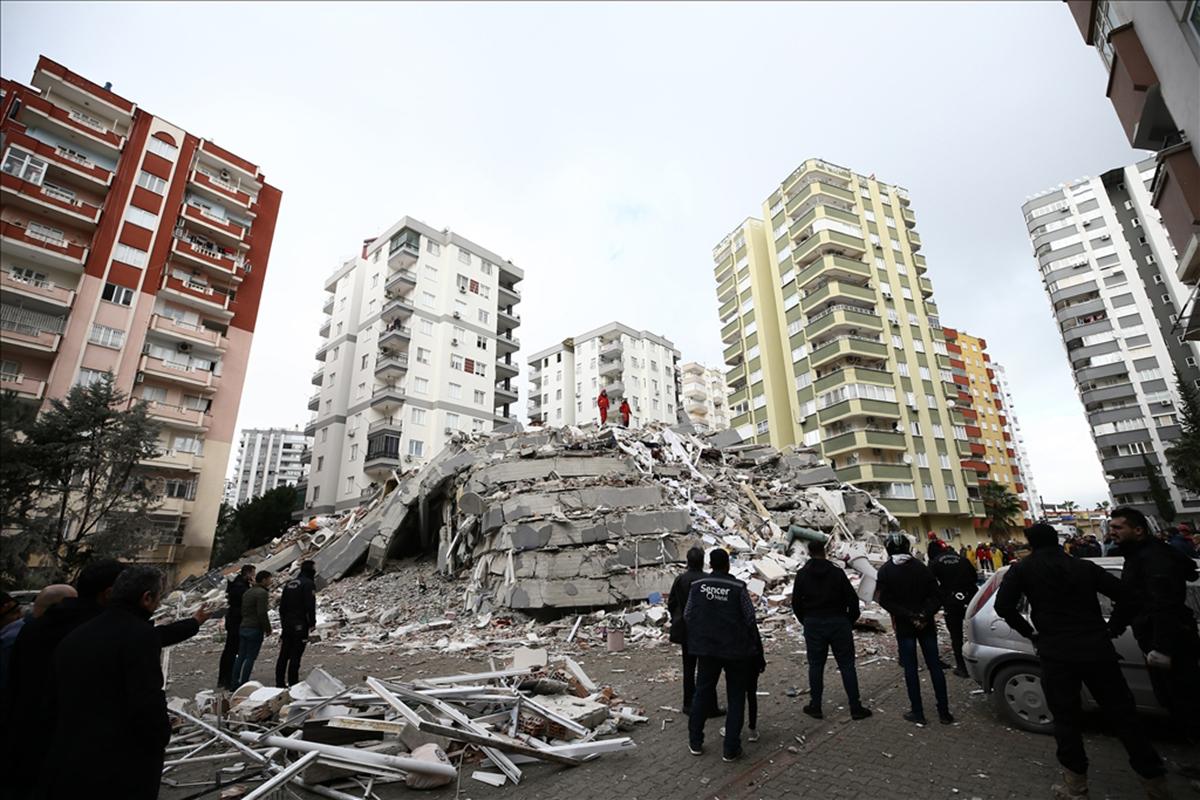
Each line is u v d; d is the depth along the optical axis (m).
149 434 19.31
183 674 8.79
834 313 38.84
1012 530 52.53
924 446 38.28
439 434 41.88
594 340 68.19
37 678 3.15
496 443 17.61
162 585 3.08
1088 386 49.09
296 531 20.30
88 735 2.57
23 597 6.79
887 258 43.31
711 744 4.88
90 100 30.00
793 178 45.16
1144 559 3.92
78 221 28.17
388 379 42.53
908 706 5.73
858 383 37.12
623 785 4.12
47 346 25.58
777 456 20.88
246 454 134.38
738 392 47.97
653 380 68.75
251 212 36.03
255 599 7.38
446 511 16.52
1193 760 4.27
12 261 26.36
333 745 4.47
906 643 5.33
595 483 13.63
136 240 29.75
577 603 10.95
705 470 17.61
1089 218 51.59
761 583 11.53
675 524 12.47
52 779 2.52
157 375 29.34
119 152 30.47
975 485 39.97
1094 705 5.09
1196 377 44.12
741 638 4.57
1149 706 4.70
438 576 15.13
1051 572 3.82
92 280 27.81
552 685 5.82
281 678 6.96
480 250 49.22
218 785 3.94
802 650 8.55
